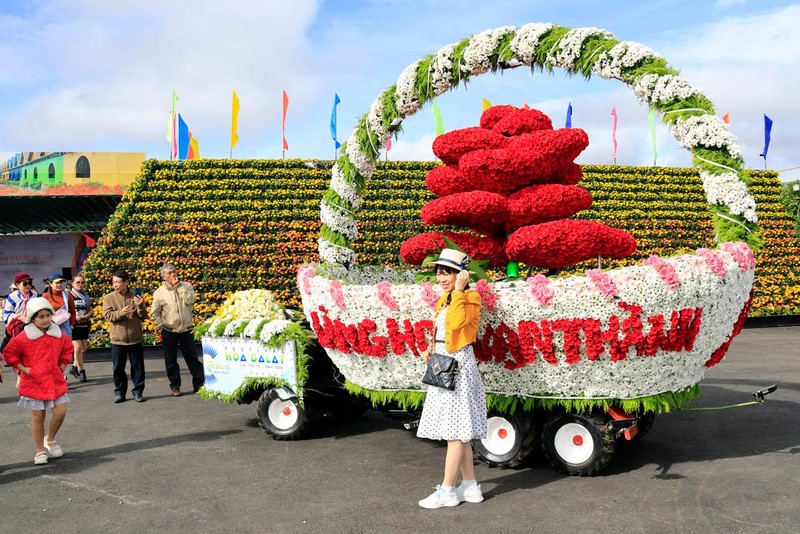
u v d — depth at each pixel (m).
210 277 15.48
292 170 16.73
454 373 5.06
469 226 7.32
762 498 5.11
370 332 6.48
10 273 21.69
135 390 9.73
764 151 20.16
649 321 5.60
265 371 7.36
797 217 19.20
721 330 5.97
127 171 20.14
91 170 20.00
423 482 5.77
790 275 18.84
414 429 7.73
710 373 10.82
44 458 6.55
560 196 6.66
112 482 5.95
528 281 5.86
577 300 5.64
